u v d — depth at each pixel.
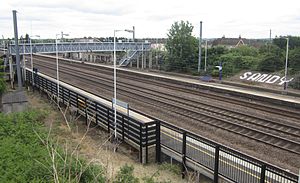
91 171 8.74
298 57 40.06
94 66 58.00
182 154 12.34
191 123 18.75
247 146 14.59
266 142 14.86
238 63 46.41
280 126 17.92
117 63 63.84
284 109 22.59
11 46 40.44
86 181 8.66
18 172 9.48
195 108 22.77
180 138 13.10
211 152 11.62
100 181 8.92
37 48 46.34
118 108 18.50
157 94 28.73
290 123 18.62
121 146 15.38
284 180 9.20
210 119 19.48
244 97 27.89
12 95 22.28
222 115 20.56
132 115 16.77
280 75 40.03
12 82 34.59
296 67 39.84
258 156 13.38
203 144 12.08
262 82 38.94
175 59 50.06
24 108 22.53
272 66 42.44
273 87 35.12
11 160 10.48
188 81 36.12
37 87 32.31
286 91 29.17
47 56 90.19
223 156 10.99
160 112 21.91
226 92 29.86
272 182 9.59
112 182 9.48
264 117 20.05
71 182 7.61
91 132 17.64
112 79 40.31
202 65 48.88
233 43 84.06
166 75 44.09
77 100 20.84
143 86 33.97
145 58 57.75
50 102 26.38
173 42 50.25
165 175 12.52
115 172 11.70
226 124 18.27
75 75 44.69
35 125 16.11
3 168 9.97
